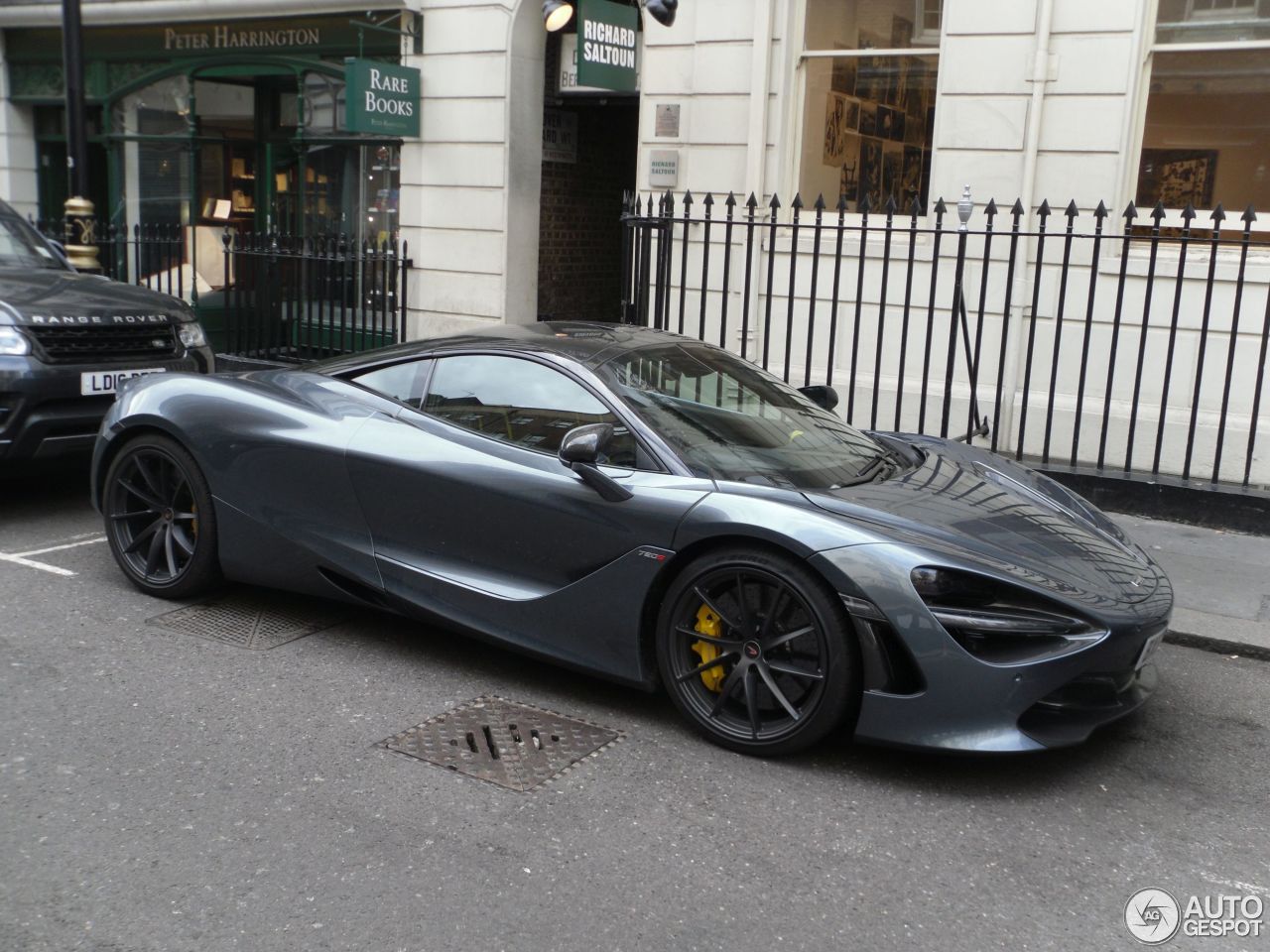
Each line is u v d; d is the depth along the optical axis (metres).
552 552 4.23
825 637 3.73
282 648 4.79
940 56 8.55
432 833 3.39
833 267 9.15
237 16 12.27
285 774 3.72
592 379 4.38
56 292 6.73
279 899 3.03
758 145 9.18
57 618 5.04
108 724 4.03
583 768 3.84
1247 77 7.77
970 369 7.38
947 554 3.70
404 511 4.54
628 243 8.13
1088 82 8.06
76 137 10.07
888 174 8.95
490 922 2.96
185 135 13.24
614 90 10.04
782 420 4.65
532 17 10.62
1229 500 6.97
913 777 3.86
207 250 13.34
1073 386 8.40
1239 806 3.79
